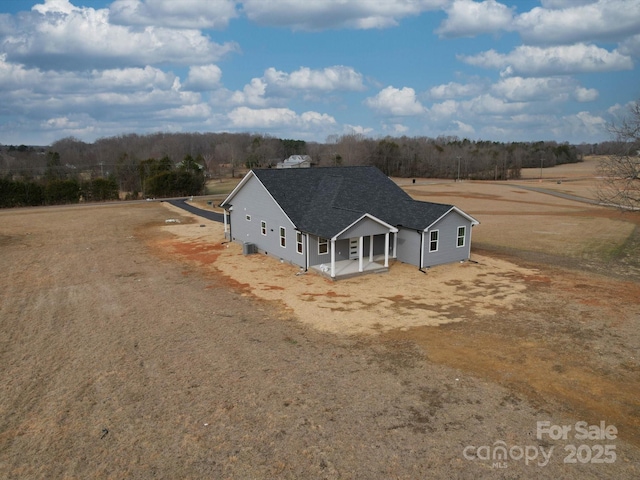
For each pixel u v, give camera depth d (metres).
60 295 20.22
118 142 148.50
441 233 25.08
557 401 11.27
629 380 12.31
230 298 19.69
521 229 38.66
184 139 162.38
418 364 13.27
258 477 8.57
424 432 9.97
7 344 14.89
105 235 36.22
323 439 9.71
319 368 13.01
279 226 26.50
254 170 28.42
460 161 123.94
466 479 8.50
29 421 10.49
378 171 31.80
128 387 11.98
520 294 20.02
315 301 19.25
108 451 9.38
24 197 59.81
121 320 17.00
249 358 13.68
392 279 22.67
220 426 10.20
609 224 41.44
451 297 19.73
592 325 16.27
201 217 47.03
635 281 22.17
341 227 22.48
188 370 12.92
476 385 12.05
